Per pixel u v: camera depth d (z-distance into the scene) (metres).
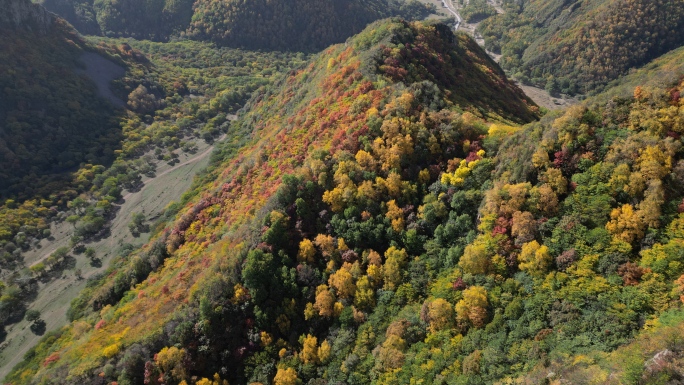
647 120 58.84
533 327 50.78
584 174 60.09
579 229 56.19
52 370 78.88
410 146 80.50
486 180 71.50
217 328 68.94
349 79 108.25
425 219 71.62
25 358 97.38
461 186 73.62
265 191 94.56
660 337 41.53
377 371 57.38
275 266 73.25
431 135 81.06
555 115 69.94
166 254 105.75
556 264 55.22
